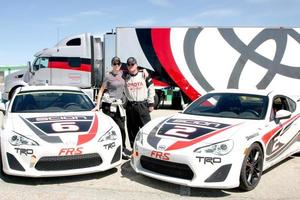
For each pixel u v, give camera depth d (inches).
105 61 627.5
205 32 584.1
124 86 245.4
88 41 615.8
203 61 586.9
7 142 184.5
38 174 178.1
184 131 186.4
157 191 178.2
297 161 244.7
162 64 596.4
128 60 237.9
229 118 205.6
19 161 179.8
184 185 171.8
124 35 603.8
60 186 183.2
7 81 647.1
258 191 181.2
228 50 580.1
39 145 179.6
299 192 180.5
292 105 238.8
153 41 596.4
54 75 625.0
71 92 257.6
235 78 580.4
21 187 180.1
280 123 213.9
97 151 188.7
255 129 189.5
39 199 164.1
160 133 190.2
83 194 171.9
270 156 204.1
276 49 570.3
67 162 182.1
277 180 200.5
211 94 236.7
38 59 629.9
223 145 170.9
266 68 572.4
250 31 574.6
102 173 206.8
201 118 207.3
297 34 565.0
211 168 167.6
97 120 213.0
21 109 229.1
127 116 249.0
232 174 168.9
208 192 177.9
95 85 631.2
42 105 235.9
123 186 185.0
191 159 168.7
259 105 213.6
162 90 615.2
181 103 602.9
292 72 567.5
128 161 235.0
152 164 184.4
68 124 200.4
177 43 590.6
